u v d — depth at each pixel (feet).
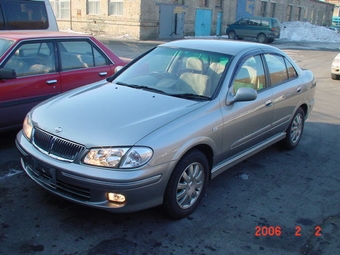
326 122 24.82
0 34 18.71
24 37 17.69
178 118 11.57
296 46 92.48
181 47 15.62
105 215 12.02
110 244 10.60
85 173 10.23
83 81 19.34
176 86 13.74
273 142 17.13
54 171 10.78
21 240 10.55
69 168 10.44
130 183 10.11
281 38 122.21
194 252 10.49
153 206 10.96
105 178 10.08
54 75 18.15
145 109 12.00
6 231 10.91
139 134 10.62
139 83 14.40
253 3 118.11
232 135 13.50
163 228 11.51
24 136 12.31
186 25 94.73
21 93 16.93
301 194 14.39
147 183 10.40
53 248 10.30
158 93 13.39
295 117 18.56
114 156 10.22
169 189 11.19
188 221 11.99
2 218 11.53
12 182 13.84
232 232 11.56
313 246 11.15
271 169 16.60
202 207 12.91
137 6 82.17
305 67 52.75
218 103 12.85
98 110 11.93
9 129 17.02
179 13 90.68
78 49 19.56
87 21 92.94
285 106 16.97
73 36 19.44
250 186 14.78
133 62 16.25
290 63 18.20
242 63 14.44
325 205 13.66
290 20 146.30
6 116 16.57
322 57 68.18
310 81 19.30
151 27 85.25
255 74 15.19
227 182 15.02
